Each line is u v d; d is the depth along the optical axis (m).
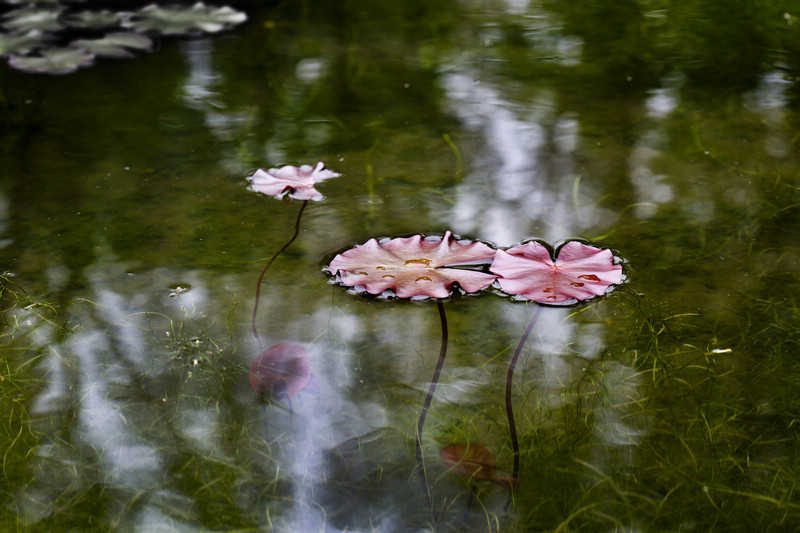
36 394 2.16
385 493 2.08
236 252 2.31
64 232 2.34
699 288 2.26
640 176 2.45
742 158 2.49
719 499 2.07
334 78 2.75
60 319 2.23
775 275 2.28
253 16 3.18
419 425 2.13
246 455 2.11
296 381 2.16
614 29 3.02
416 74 2.76
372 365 2.18
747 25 3.02
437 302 2.26
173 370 2.18
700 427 2.12
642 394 2.15
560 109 2.63
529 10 3.25
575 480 2.09
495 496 2.07
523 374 2.17
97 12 3.19
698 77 2.74
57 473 2.09
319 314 2.24
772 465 2.09
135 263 2.30
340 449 2.11
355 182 2.44
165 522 2.06
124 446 2.11
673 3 3.31
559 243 2.32
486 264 2.26
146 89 2.70
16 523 2.06
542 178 2.45
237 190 2.42
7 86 2.70
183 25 3.04
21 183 2.43
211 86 2.72
